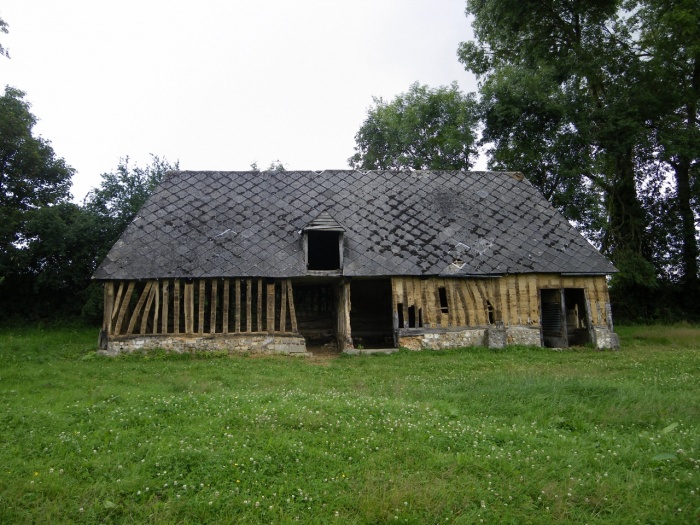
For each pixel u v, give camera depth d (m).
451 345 19.08
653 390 10.49
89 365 15.42
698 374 13.10
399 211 21.86
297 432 7.79
